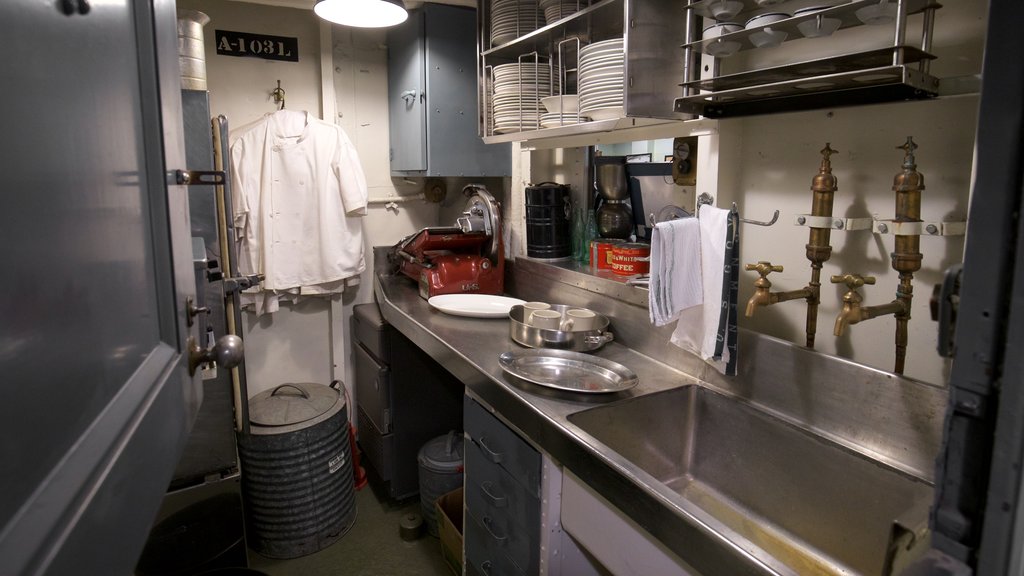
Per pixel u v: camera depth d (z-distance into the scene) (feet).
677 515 3.41
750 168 5.36
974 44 3.88
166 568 6.98
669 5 5.25
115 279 1.60
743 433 4.92
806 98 4.53
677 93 5.47
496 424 5.47
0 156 1.04
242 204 9.00
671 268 4.63
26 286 1.12
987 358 1.53
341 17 7.06
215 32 8.93
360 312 9.51
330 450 7.95
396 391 8.73
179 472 7.01
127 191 1.74
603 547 4.20
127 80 1.79
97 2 1.54
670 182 6.67
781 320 5.24
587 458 4.15
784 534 4.53
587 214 7.97
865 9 3.69
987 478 1.56
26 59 1.15
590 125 5.81
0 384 1.02
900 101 4.03
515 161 9.33
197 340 2.73
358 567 7.60
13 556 0.99
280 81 9.45
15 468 1.06
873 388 4.15
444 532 7.42
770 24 3.91
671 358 5.85
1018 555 1.54
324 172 9.23
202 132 6.66
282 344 9.96
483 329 7.03
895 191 4.03
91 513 1.28
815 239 4.53
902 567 2.07
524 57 7.80
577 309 6.91
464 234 8.30
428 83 8.71
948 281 1.64
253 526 7.82
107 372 1.51
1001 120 1.47
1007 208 1.47
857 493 4.12
